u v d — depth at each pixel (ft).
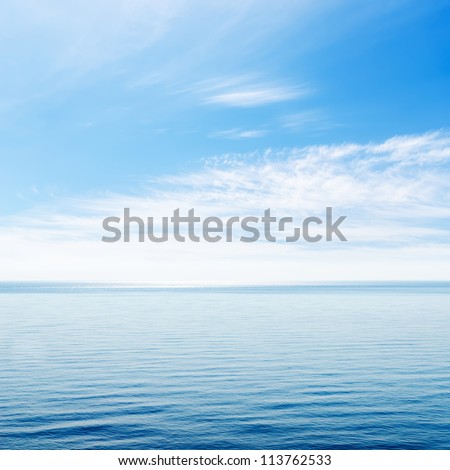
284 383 69.51
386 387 67.15
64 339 111.86
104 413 56.29
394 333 122.42
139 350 96.48
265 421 53.93
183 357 89.10
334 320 159.33
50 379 71.82
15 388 66.64
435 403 59.93
